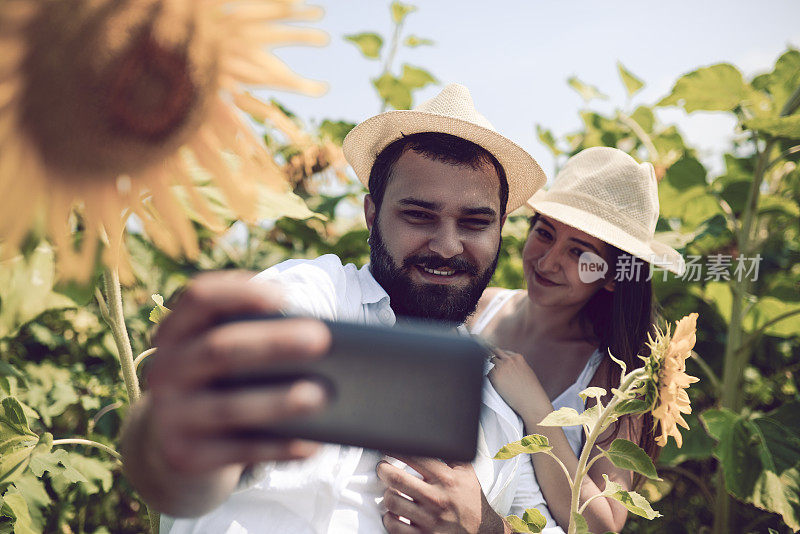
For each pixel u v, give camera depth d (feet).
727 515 8.92
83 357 8.55
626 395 4.08
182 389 1.43
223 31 1.70
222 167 1.83
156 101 1.58
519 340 7.71
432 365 1.99
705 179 9.82
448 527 4.46
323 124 9.73
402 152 5.31
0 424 5.02
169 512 1.93
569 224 6.71
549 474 5.74
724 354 10.43
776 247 11.21
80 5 1.50
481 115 5.98
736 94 9.21
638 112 12.00
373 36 10.16
